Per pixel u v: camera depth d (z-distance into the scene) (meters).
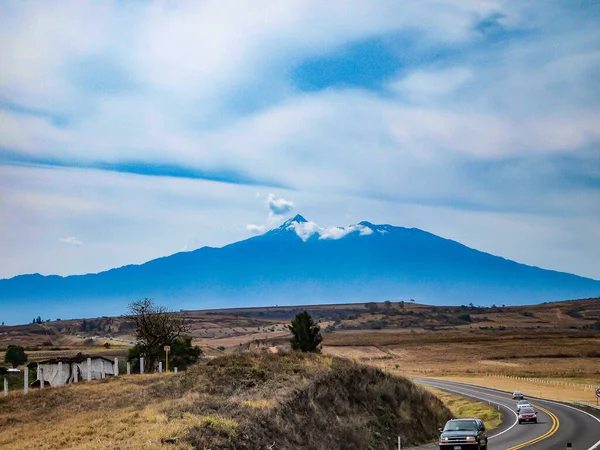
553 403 79.00
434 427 50.41
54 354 138.88
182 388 43.03
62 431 32.06
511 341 197.88
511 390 96.75
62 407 41.22
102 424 32.91
